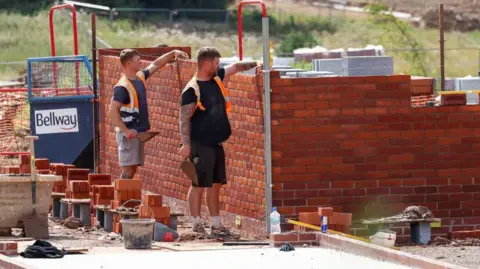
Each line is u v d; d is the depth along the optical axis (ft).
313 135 172.04
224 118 172.24
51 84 250.16
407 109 173.88
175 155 203.00
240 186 181.06
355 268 137.28
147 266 138.92
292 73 202.80
